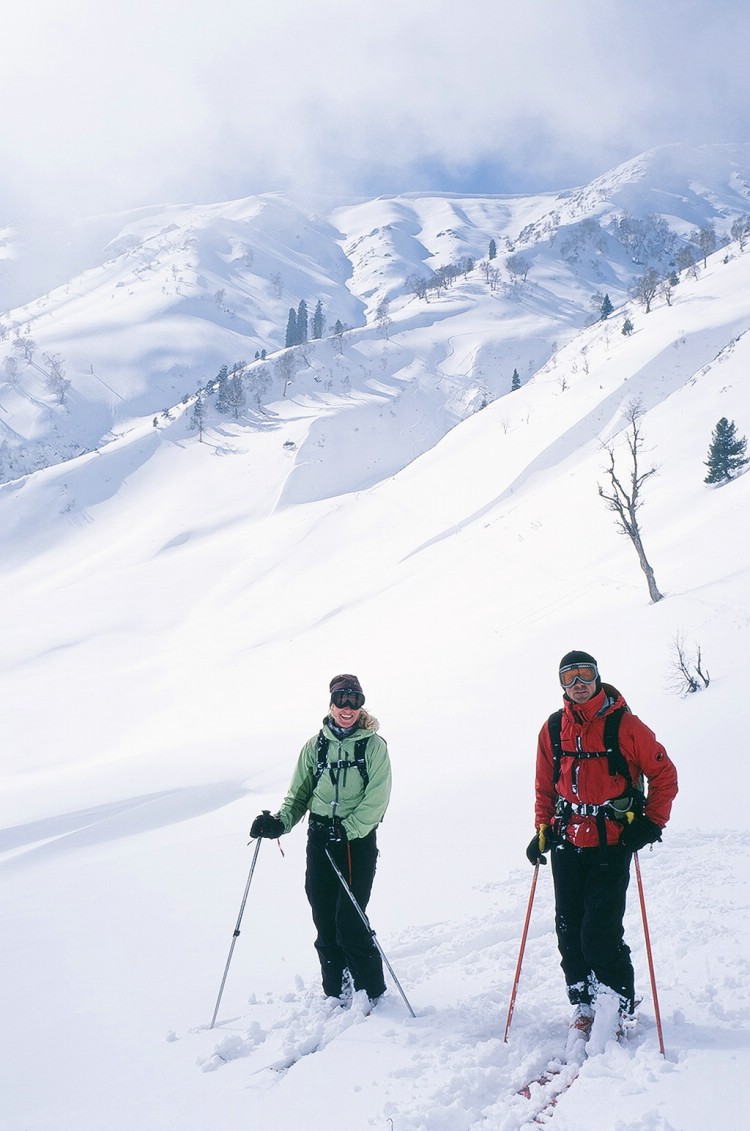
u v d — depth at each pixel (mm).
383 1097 3910
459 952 5887
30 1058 5035
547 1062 4117
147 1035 5156
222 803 22094
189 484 161625
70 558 144375
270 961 6516
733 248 170875
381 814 5066
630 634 33156
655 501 63906
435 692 33625
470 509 93438
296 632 73938
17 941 7992
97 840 19609
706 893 6461
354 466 170000
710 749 16078
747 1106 3404
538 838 4512
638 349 110250
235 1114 3967
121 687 69375
